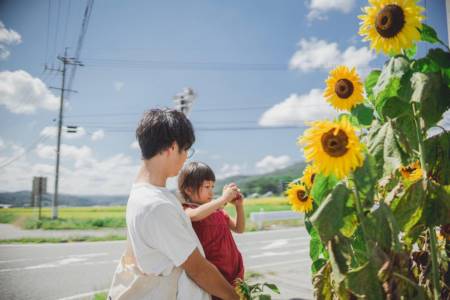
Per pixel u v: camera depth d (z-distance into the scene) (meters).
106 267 8.09
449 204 1.00
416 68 1.08
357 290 0.87
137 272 1.16
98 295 5.33
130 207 1.16
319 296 1.24
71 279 6.88
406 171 1.24
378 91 1.08
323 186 1.05
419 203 1.00
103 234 15.90
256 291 1.40
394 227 0.87
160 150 1.19
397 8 1.04
